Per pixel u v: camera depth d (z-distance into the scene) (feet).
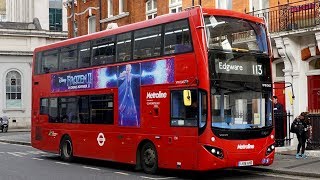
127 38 51.13
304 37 62.49
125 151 50.65
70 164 58.59
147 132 47.67
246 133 43.24
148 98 47.60
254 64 44.75
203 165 41.50
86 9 115.75
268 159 44.73
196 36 42.50
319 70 61.93
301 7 59.82
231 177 45.44
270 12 64.28
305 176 44.88
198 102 42.04
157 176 46.50
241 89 43.47
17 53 159.22
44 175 47.57
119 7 103.45
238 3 71.56
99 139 54.60
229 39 43.57
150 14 94.43
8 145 92.79
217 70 42.19
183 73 43.65
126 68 50.75
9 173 49.16
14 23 162.09
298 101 63.26
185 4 81.30
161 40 46.57
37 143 67.05
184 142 43.37
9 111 159.02
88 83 56.75
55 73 63.41
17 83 160.56
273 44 64.69
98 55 55.36
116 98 52.06
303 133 54.90
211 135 41.45
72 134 59.52
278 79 67.92
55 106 63.31
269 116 45.21
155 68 46.96
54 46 63.98
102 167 55.31
